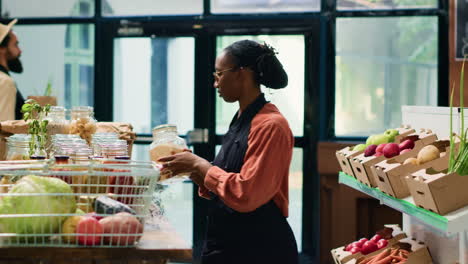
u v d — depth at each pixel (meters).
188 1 5.80
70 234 1.80
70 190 1.89
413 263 2.90
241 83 2.68
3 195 1.80
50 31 5.93
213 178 2.50
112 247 1.80
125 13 5.88
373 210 5.46
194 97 5.84
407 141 2.81
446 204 2.12
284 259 2.61
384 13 5.58
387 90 5.63
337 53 5.65
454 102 5.46
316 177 5.64
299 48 5.70
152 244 1.86
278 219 2.62
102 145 2.38
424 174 2.22
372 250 3.12
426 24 5.55
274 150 2.50
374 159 2.81
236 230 2.61
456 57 5.41
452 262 2.67
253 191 2.46
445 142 2.58
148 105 5.90
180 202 5.80
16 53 4.77
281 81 2.72
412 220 3.23
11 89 4.25
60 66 5.94
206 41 5.79
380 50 5.62
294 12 5.68
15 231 1.80
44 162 2.04
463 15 5.39
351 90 5.66
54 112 2.83
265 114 2.61
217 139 5.84
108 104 5.91
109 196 1.95
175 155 2.54
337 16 5.62
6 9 5.95
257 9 5.73
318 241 5.58
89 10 5.89
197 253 5.79
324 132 5.67
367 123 5.67
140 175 1.95
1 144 2.95
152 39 5.86
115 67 5.91
